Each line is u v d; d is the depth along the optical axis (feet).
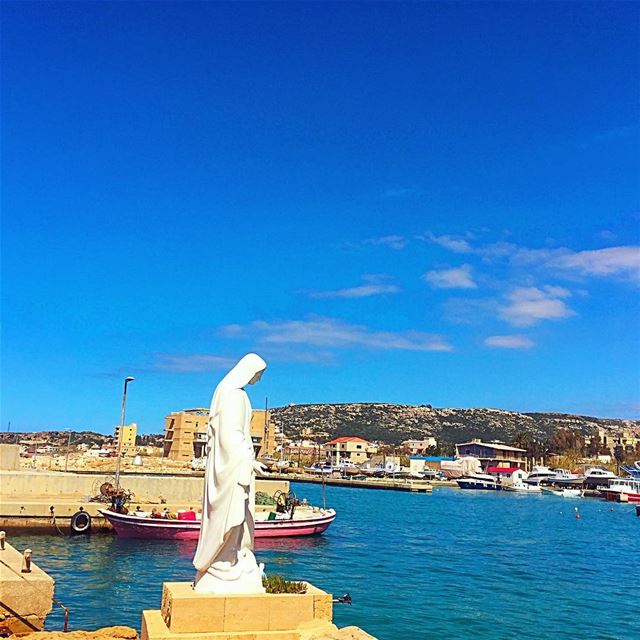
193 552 125.59
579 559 147.02
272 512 155.94
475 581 111.65
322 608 44.01
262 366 47.39
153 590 91.30
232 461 43.78
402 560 131.34
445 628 78.43
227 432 44.21
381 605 89.04
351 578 108.78
